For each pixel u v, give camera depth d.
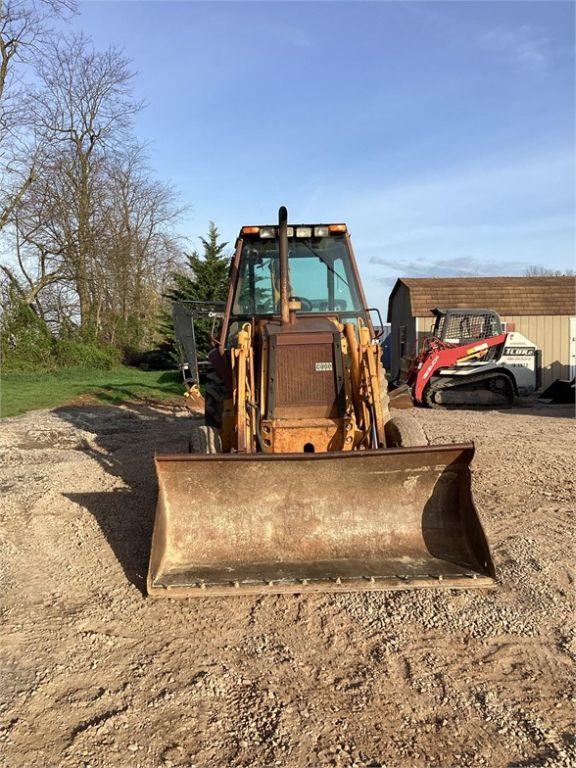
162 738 2.90
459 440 10.09
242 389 4.99
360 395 5.18
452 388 16.53
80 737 2.89
